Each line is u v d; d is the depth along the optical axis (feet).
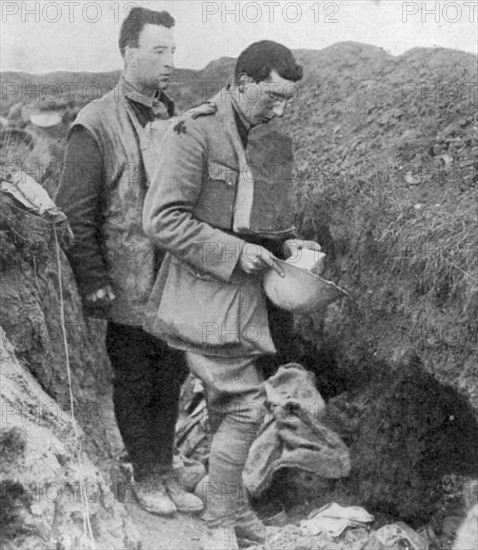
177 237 14.01
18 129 16.37
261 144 14.53
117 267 15.03
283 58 14.21
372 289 15.53
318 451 15.69
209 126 14.20
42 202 14.43
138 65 14.99
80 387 14.89
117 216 14.99
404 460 15.49
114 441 15.16
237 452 14.21
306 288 14.05
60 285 14.58
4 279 13.83
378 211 15.64
